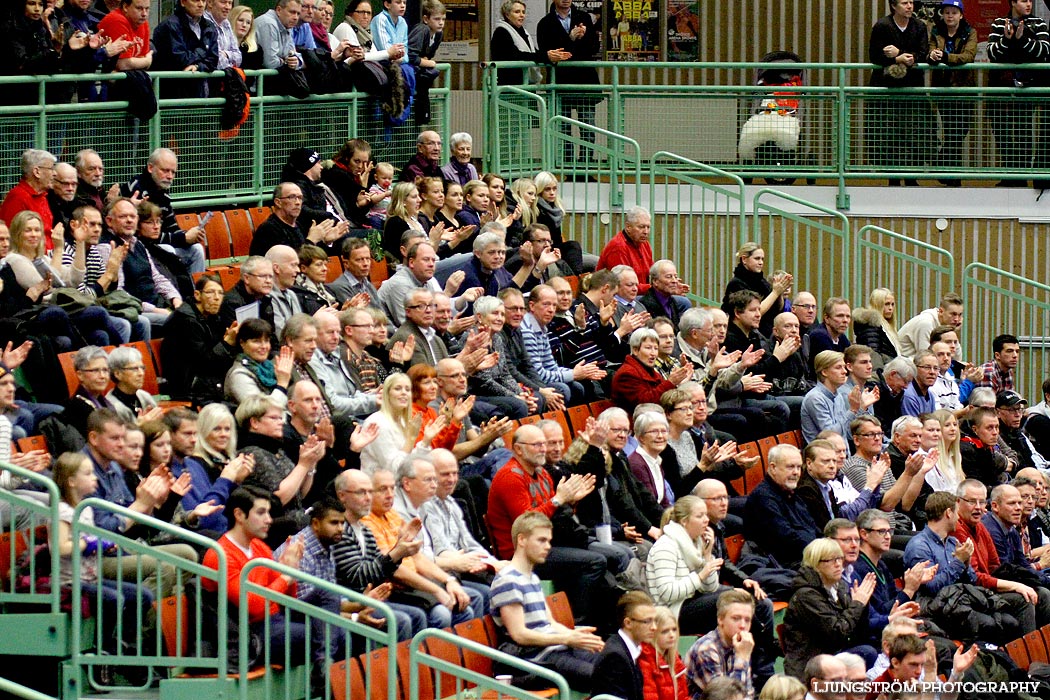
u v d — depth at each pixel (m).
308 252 39.47
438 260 45.66
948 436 42.09
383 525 31.05
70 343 35.25
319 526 29.66
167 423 30.86
